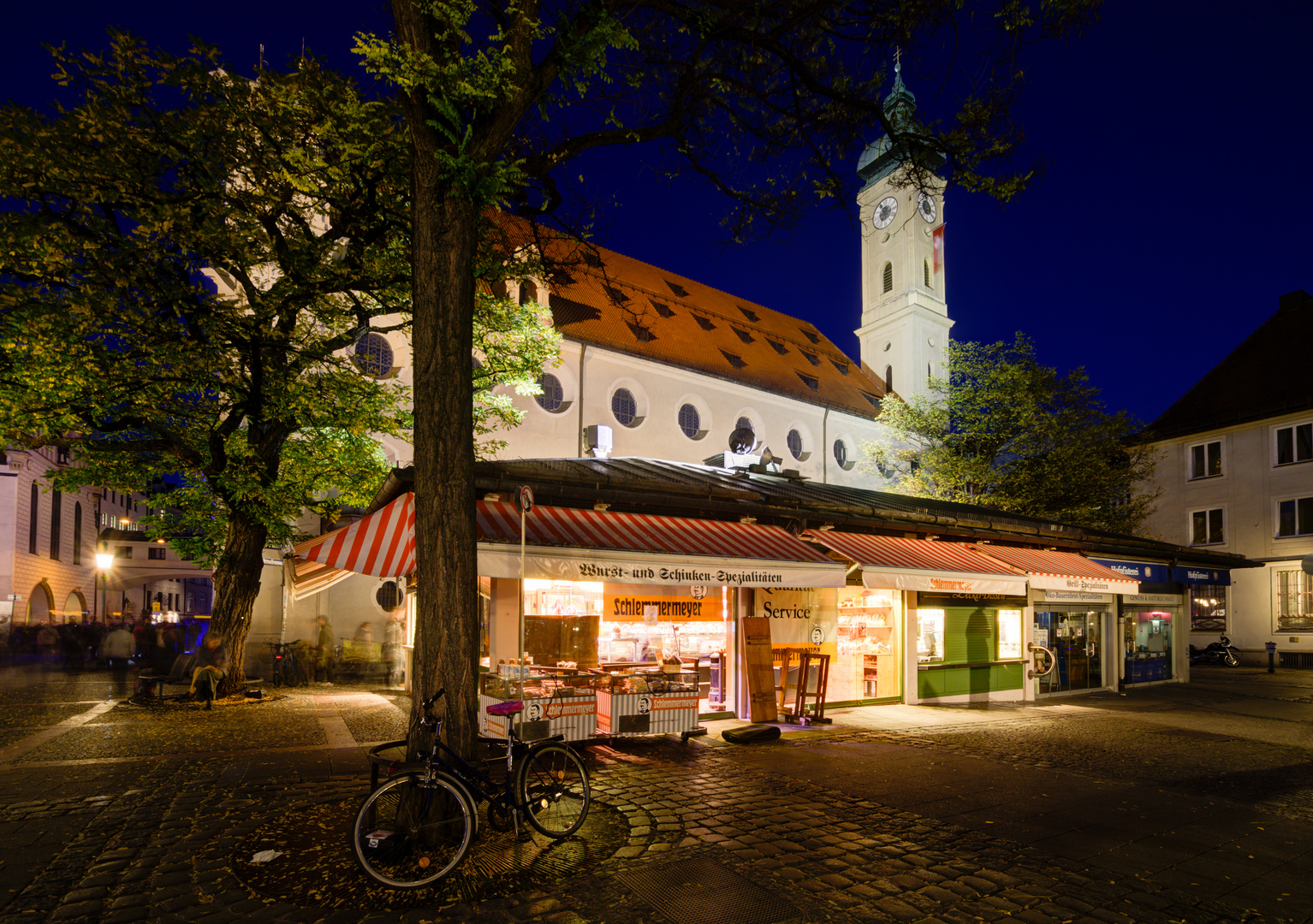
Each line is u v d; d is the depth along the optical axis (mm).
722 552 10547
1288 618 31594
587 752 9281
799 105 8773
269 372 13484
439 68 5250
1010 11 7379
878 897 4785
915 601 14219
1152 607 20297
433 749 5188
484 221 8047
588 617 10867
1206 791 8008
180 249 12609
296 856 5297
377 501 10969
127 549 43531
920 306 54844
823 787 7609
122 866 5141
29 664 25766
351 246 13977
